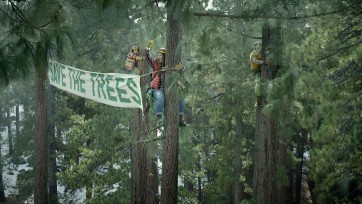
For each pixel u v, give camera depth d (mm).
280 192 20859
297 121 15109
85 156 16203
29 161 22062
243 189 19828
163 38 8766
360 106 10211
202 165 20594
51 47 4805
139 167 12266
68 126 21844
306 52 10531
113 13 10102
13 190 30344
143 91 9688
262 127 8773
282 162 19109
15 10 4559
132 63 9156
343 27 11094
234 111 15891
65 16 4922
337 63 12188
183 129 7672
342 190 12938
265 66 7957
